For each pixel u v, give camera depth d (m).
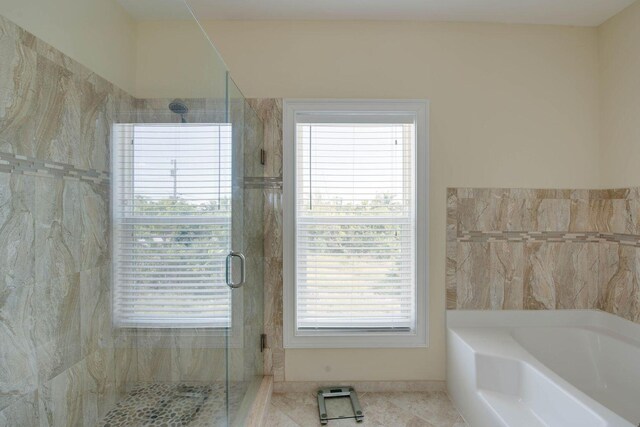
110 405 1.62
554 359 2.02
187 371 1.61
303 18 2.02
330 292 2.08
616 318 1.99
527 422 1.41
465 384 1.79
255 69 2.03
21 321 1.23
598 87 2.09
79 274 1.48
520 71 2.08
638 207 1.87
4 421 1.17
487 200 2.08
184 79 1.58
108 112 1.61
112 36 1.59
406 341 2.05
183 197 1.61
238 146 1.64
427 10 1.95
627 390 1.82
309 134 2.07
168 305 1.63
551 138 2.09
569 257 2.07
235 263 1.60
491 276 2.08
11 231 1.19
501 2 1.88
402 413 1.83
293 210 2.03
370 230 2.08
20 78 1.21
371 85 2.04
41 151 1.29
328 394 1.96
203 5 1.89
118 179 1.66
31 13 1.24
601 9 1.93
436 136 2.07
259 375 1.98
